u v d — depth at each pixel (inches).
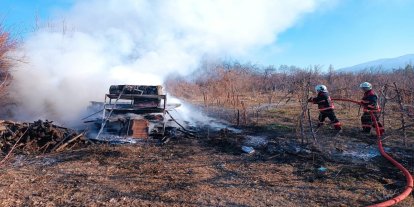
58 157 265.6
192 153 283.1
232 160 266.8
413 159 265.1
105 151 281.4
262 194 203.0
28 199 188.4
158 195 198.1
